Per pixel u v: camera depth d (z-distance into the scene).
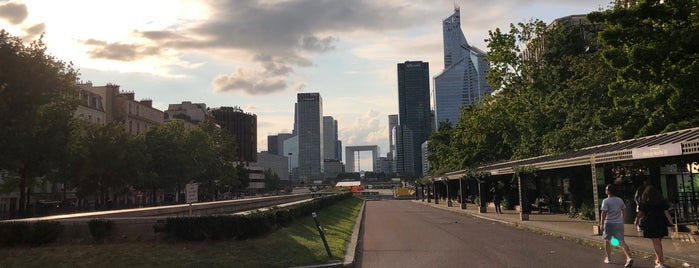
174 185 68.25
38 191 64.50
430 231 22.05
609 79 31.39
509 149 47.72
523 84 42.25
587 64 33.59
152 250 11.94
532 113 37.91
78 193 54.34
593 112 31.23
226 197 129.50
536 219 26.12
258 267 11.12
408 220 30.11
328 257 12.56
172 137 67.44
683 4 17.00
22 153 35.19
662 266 10.84
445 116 138.00
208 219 13.19
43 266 10.74
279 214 16.50
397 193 101.50
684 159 18.08
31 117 24.97
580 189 26.88
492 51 42.81
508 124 45.25
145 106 97.38
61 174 49.81
